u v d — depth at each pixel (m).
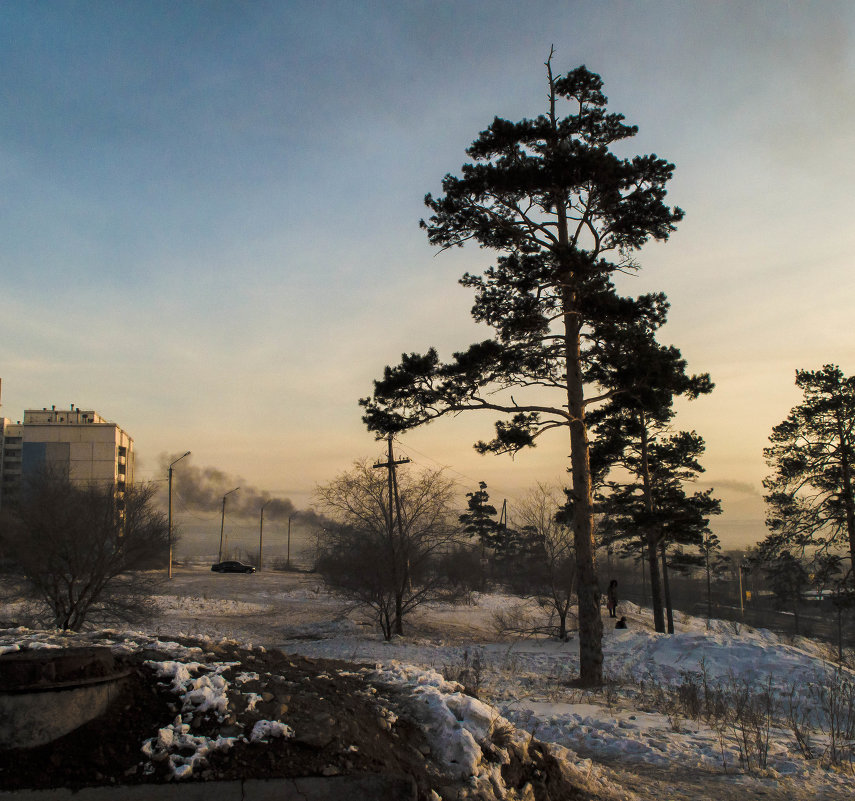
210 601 36.00
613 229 16.05
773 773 6.90
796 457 34.69
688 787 6.50
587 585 15.40
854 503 33.09
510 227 16.16
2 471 101.62
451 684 6.80
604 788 6.27
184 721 4.81
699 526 31.56
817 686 12.76
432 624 30.89
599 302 15.44
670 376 16.42
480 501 68.81
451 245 16.66
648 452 34.25
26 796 4.09
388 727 5.49
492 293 16.28
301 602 38.66
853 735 9.00
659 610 31.20
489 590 47.06
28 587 20.95
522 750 5.93
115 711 4.78
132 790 4.21
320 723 5.06
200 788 4.29
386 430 16.41
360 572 27.03
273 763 4.55
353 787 4.49
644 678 15.07
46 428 101.69
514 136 15.87
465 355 15.68
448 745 5.47
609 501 30.44
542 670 16.94
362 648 23.17
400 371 16.09
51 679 4.61
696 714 10.01
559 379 16.81
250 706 5.07
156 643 6.18
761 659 15.55
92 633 6.73
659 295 16.30
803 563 38.22
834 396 34.03
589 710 10.47
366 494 27.92
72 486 21.88
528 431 16.27
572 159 14.80
